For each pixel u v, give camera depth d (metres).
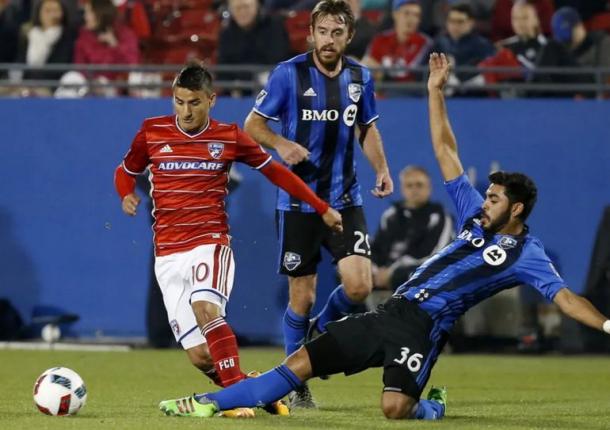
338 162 29.28
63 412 24.55
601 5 58.38
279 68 29.23
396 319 24.06
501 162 50.22
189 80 24.78
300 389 28.23
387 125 50.12
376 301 48.34
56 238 51.03
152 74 56.22
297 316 29.88
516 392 34.38
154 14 57.81
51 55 55.50
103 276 50.81
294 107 29.08
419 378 23.84
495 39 58.19
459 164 26.06
